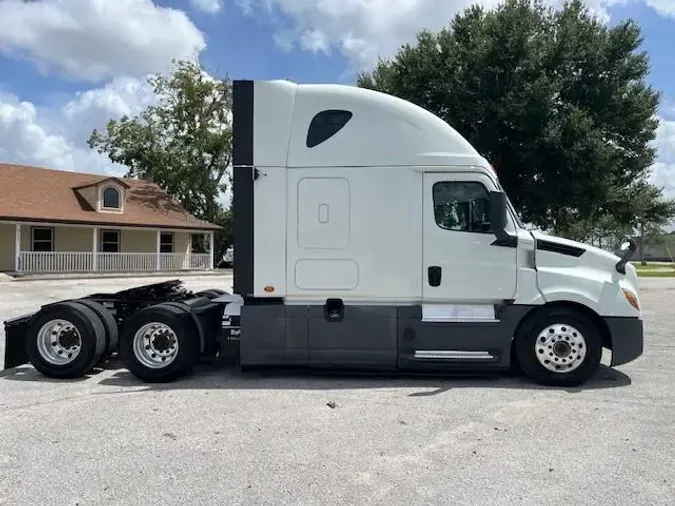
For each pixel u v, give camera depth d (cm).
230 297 783
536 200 2106
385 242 680
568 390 664
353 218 681
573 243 687
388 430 519
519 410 583
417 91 2202
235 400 618
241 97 687
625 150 2270
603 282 679
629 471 426
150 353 707
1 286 2281
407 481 409
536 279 678
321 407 591
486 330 678
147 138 4362
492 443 486
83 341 709
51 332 720
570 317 676
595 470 428
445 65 2138
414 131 685
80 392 653
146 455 456
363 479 412
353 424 536
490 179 680
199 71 4431
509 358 682
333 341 685
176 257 3547
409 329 681
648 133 2244
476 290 677
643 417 559
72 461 443
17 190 3059
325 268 683
